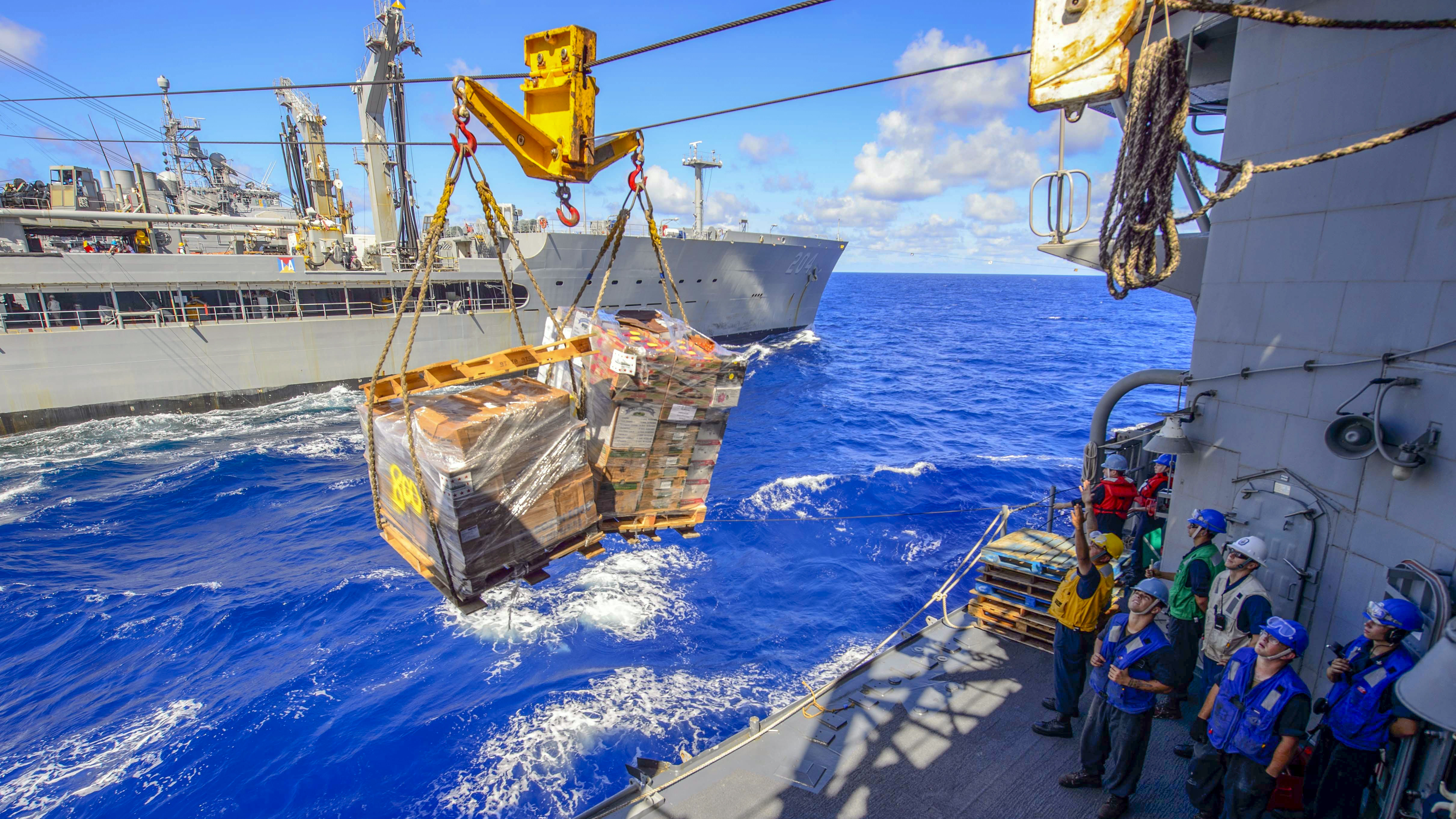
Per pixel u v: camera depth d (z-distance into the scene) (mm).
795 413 28797
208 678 10727
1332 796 3865
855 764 5086
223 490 19688
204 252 33438
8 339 22766
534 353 4172
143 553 15766
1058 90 2562
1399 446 4070
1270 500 5172
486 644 11156
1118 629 4402
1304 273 4844
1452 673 2916
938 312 88875
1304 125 4781
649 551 14328
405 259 31094
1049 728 5301
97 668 11117
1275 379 5129
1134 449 8602
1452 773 3197
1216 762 4105
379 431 3945
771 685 9836
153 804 8172
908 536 15281
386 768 8508
